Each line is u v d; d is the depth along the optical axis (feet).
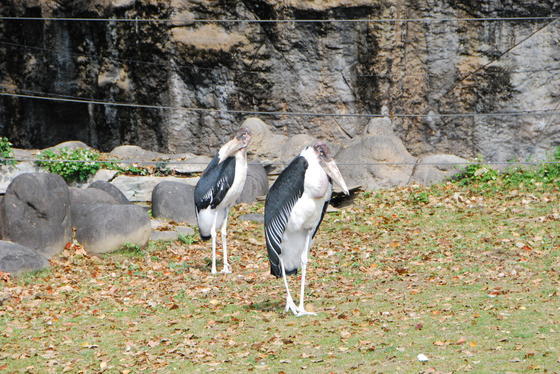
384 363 28.55
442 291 39.22
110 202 57.41
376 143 70.28
